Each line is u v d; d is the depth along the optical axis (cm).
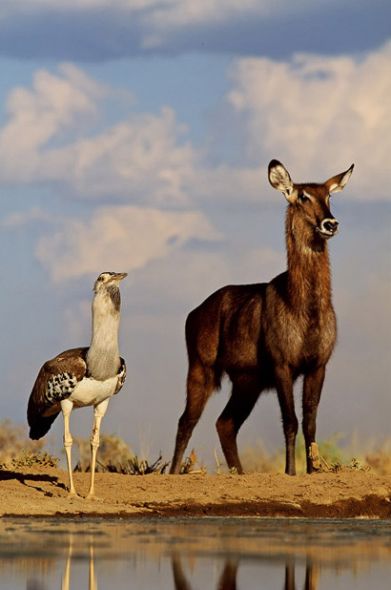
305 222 4597
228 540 3038
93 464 3869
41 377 3919
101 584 2406
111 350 3822
